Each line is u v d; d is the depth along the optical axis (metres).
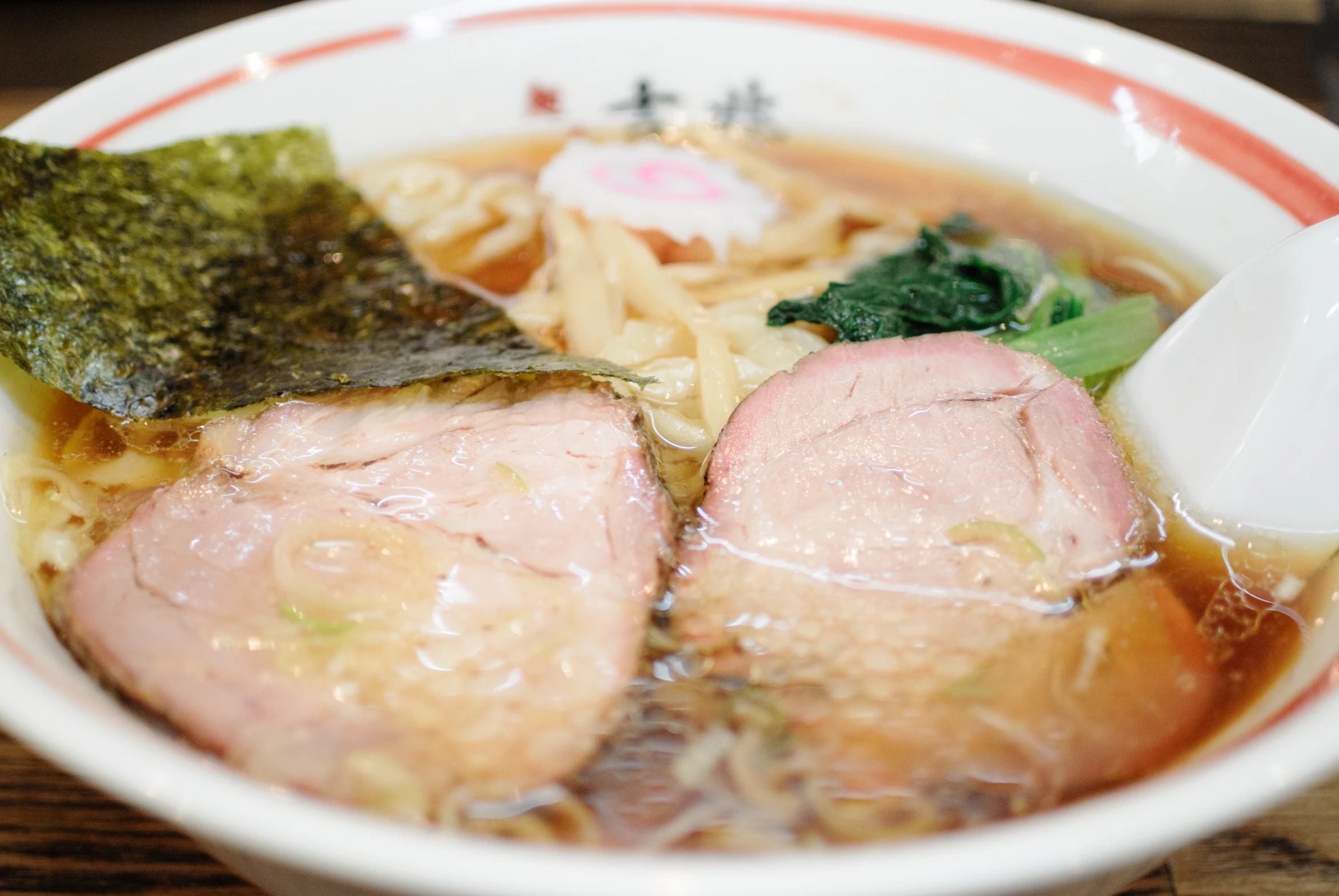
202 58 0.31
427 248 0.30
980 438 0.24
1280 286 0.24
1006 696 0.21
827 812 0.20
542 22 0.33
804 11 0.33
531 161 0.33
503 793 0.20
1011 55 0.32
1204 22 0.44
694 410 0.27
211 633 0.22
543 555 0.23
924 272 0.29
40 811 0.24
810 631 0.22
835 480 0.23
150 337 0.26
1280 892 0.23
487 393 0.25
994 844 0.18
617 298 0.29
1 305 0.24
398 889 0.18
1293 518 0.23
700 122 0.34
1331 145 0.27
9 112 0.38
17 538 0.23
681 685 0.21
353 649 0.22
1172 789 0.18
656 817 0.20
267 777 0.20
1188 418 0.25
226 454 0.24
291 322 0.27
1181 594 0.23
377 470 0.24
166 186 0.28
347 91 0.32
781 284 0.29
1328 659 0.21
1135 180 0.30
